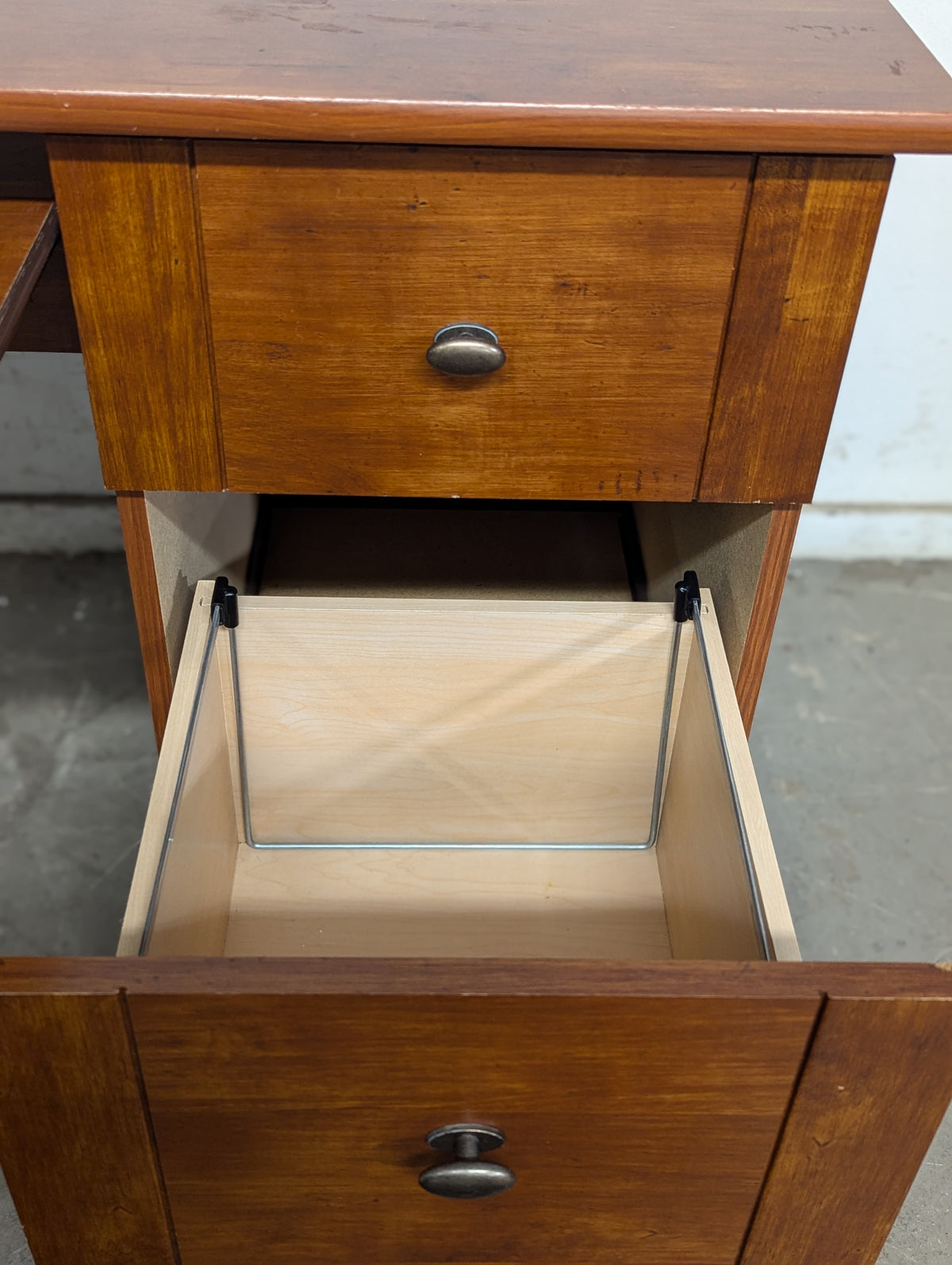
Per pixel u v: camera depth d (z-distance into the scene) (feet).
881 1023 1.65
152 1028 1.63
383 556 3.47
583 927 2.97
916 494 4.78
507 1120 1.83
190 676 2.51
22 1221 1.98
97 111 1.88
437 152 1.98
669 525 3.26
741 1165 1.92
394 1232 2.06
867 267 2.11
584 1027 1.66
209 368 2.23
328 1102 1.78
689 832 2.80
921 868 3.70
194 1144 1.85
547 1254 2.13
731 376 2.24
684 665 2.80
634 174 2.00
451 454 2.35
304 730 2.91
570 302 2.15
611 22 2.25
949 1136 3.04
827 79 2.03
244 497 3.43
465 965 1.65
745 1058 1.72
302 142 1.96
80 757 3.93
